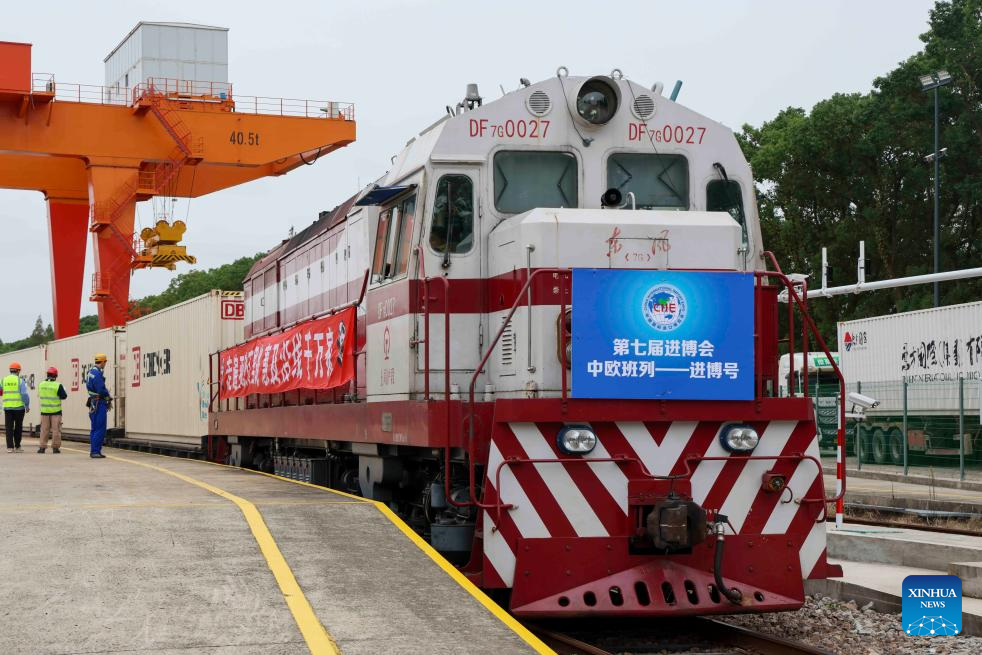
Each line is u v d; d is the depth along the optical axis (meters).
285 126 46.41
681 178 9.59
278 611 6.85
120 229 45.88
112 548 8.37
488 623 6.81
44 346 42.41
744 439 8.34
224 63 47.53
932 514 15.16
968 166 44.03
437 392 9.29
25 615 6.68
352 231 12.43
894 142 45.31
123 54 49.25
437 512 10.01
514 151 9.39
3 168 49.81
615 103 9.48
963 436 23.44
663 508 7.93
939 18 44.34
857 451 26.03
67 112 44.50
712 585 8.13
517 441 8.13
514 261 8.89
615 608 7.94
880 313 48.06
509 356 8.98
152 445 28.23
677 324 8.30
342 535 8.95
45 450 25.22
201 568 7.82
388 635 6.47
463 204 9.35
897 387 27.92
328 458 14.18
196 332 24.14
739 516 8.38
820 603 10.20
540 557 8.08
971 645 8.28
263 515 9.67
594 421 8.17
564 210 8.86
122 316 47.16
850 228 47.94
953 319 26.80
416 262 9.42
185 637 6.30
